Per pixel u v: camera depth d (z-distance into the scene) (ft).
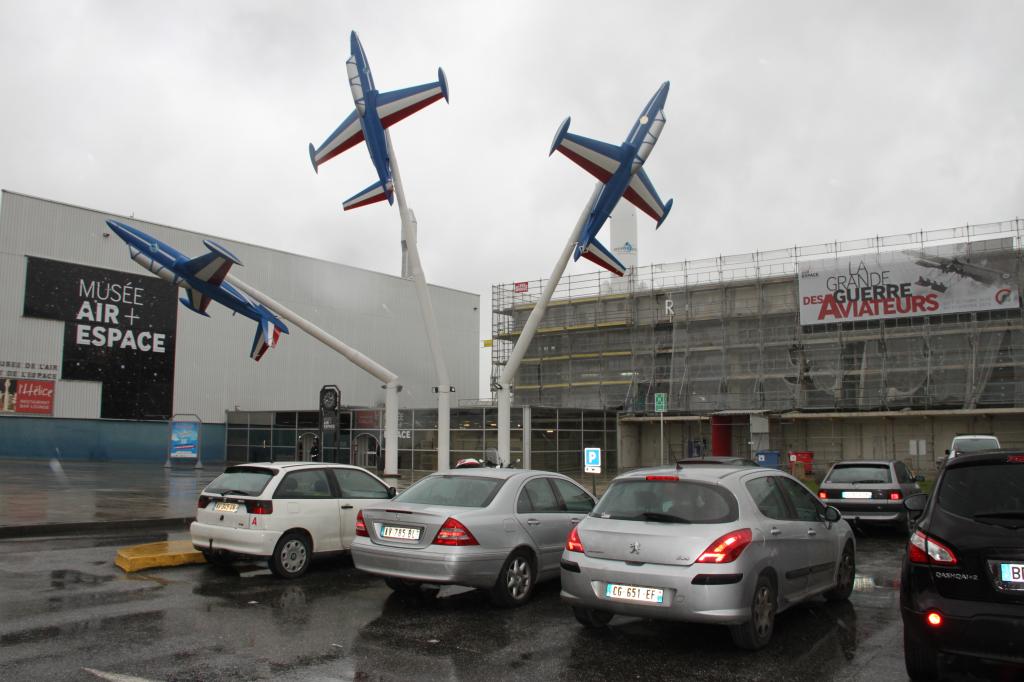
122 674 18.02
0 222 116.67
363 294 164.45
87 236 125.49
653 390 132.05
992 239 108.88
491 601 26.45
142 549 33.81
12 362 116.26
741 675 18.71
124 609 24.57
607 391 136.77
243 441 136.36
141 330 130.62
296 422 127.85
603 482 96.89
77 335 123.24
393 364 168.35
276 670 18.67
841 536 27.17
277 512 30.42
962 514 16.89
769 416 114.32
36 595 26.37
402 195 70.79
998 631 15.49
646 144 63.57
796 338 121.39
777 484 24.90
